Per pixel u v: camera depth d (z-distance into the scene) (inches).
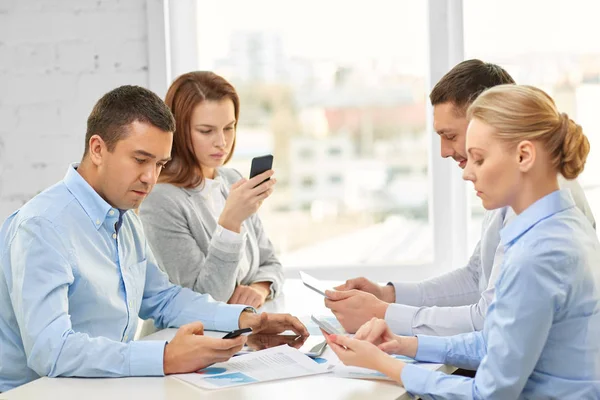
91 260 67.7
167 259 88.7
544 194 57.4
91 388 58.3
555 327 56.0
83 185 67.8
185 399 55.5
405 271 129.2
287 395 56.4
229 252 86.0
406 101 130.3
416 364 63.7
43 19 122.2
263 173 86.4
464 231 128.0
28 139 123.3
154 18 121.6
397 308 72.1
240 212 86.0
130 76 123.0
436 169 128.4
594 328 56.4
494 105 57.1
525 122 55.8
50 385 59.2
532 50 128.1
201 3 128.8
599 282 57.1
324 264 132.1
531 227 56.8
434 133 128.3
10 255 65.2
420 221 131.7
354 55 130.0
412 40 129.3
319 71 130.2
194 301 78.4
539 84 128.5
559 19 127.4
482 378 55.7
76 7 122.2
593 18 127.2
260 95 130.4
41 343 61.1
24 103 122.8
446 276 86.0
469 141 58.2
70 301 66.3
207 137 90.9
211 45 129.5
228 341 62.0
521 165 56.4
